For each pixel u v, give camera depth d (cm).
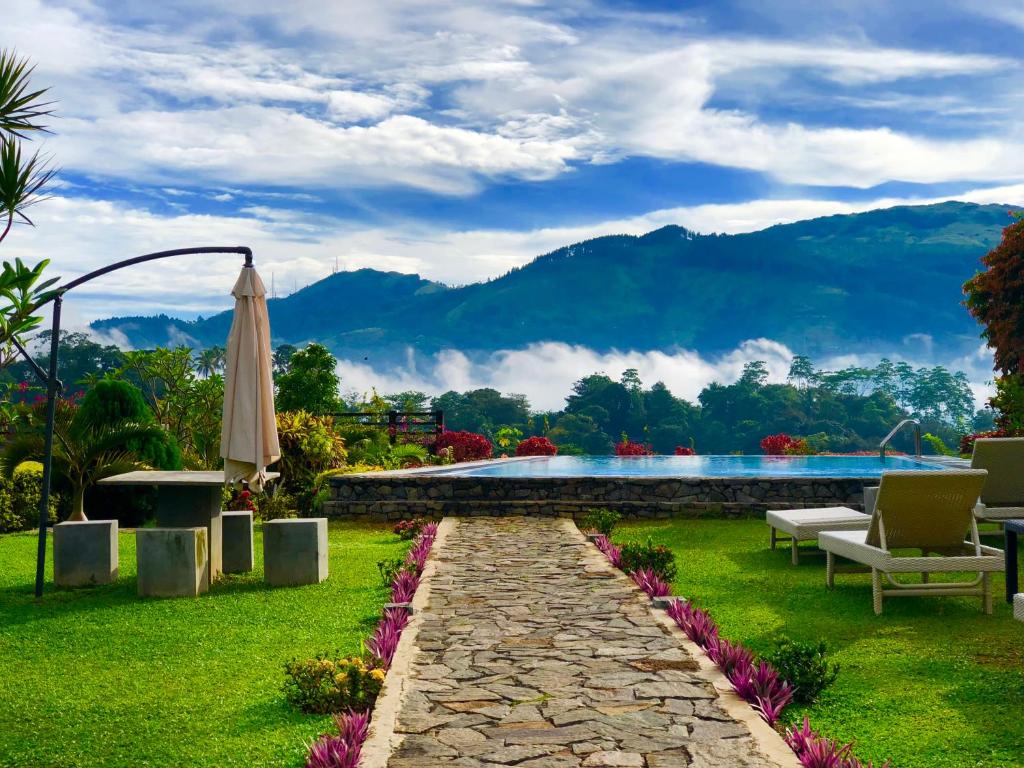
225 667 551
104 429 1231
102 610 716
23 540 1089
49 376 788
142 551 773
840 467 1866
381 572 828
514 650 562
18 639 625
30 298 748
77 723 454
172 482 801
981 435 1560
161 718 460
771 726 433
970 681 502
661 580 792
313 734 432
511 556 938
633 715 441
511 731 421
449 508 1308
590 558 921
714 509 1258
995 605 689
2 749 420
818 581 802
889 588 690
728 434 14475
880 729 432
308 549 823
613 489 1286
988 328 1595
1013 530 666
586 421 13138
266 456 833
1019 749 405
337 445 1602
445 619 649
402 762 385
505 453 3198
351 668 475
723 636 612
